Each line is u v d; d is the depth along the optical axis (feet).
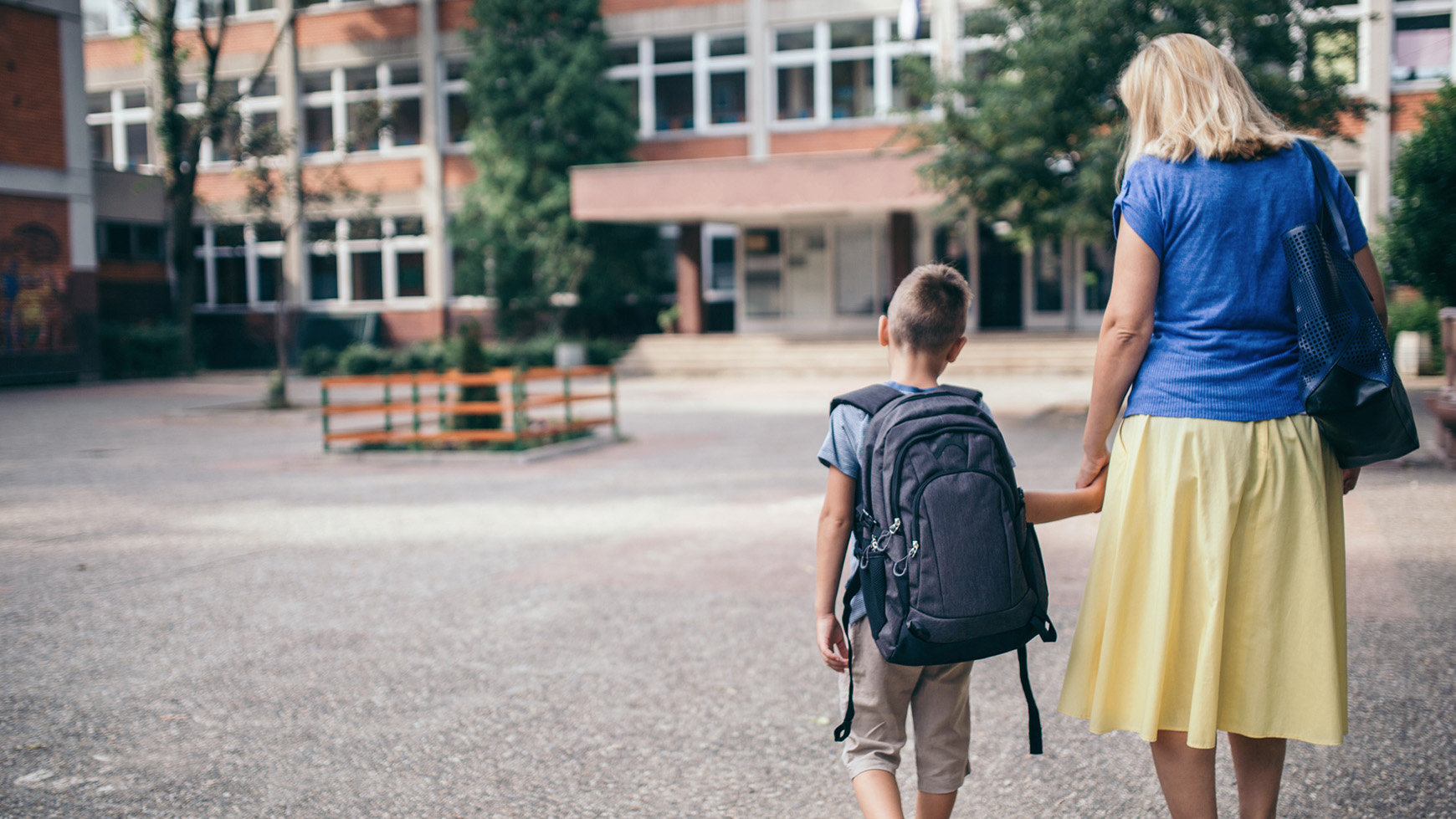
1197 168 7.19
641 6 96.07
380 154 105.19
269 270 108.47
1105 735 11.68
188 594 19.03
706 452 38.58
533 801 10.36
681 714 12.63
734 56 94.68
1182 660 7.05
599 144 91.25
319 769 11.21
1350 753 10.75
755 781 10.69
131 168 105.91
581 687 13.67
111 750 11.78
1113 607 7.25
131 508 28.78
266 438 47.50
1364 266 7.43
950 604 6.93
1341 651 7.07
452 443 40.91
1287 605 6.96
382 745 11.86
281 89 107.86
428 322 103.96
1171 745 7.24
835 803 10.16
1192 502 7.01
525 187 90.53
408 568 20.89
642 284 93.45
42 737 12.21
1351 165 72.54
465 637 16.06
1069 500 7.86
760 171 78.07
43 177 79.30
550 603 17.94
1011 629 7.11
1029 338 77.36
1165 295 7.29
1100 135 41.42
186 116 92.12
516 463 37.22
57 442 45.78
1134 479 7.18
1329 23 40.14
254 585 19.69
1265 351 7.06
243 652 15.44
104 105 114.52
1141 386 7.34
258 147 60.90
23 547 23.50
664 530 24.25
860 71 91.09
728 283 97.55
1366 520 22.09
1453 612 15.44
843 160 75.87
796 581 19.03
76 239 82.17
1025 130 42.22
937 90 46.03
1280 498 6.93
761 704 12.90
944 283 7.79
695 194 79.92
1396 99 71.72
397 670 14.49
